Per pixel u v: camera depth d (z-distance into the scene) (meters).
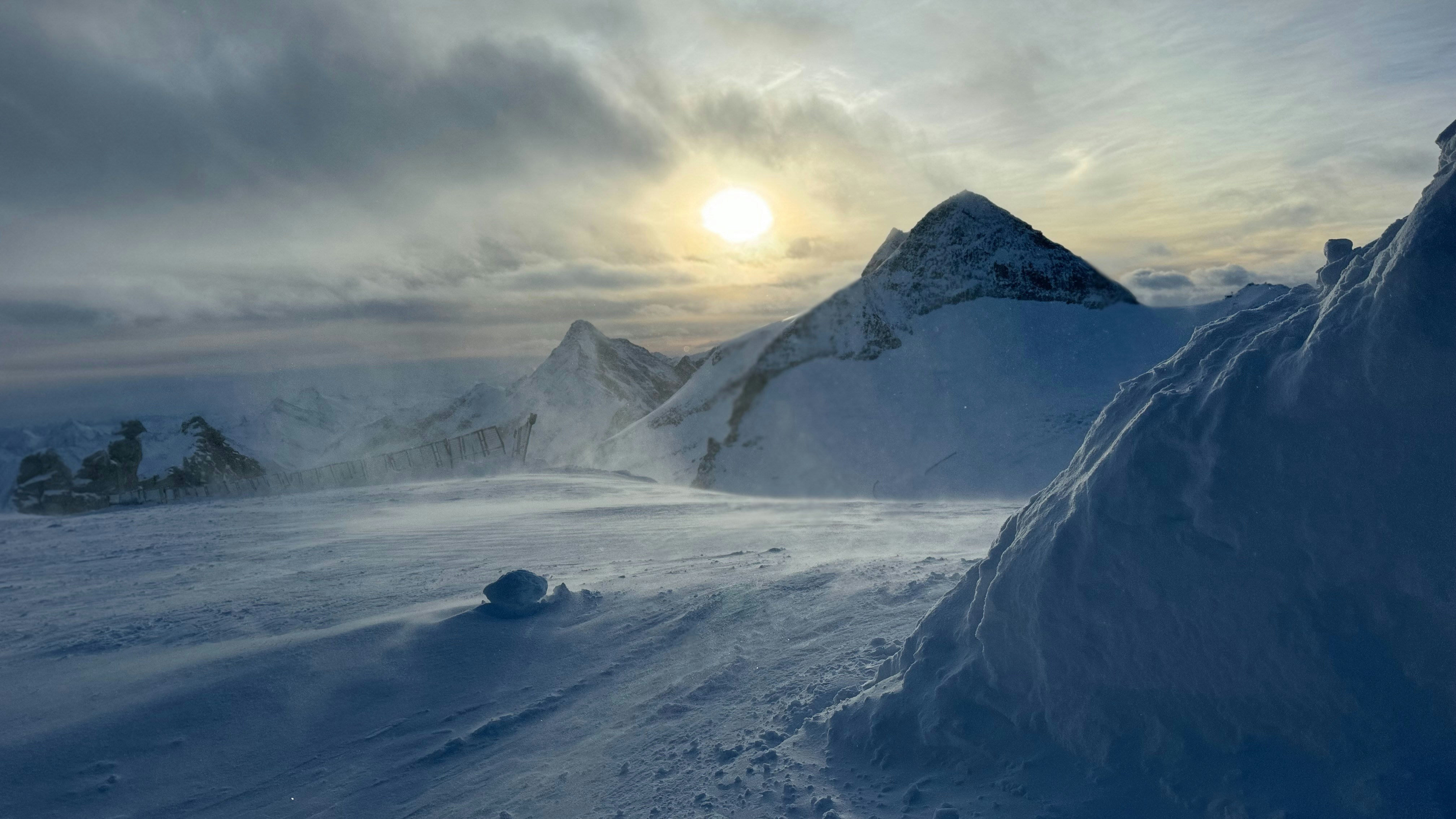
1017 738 3.37
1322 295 3.29
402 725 5.47
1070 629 3.26
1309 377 2.80
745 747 4.12
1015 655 3.47
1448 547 2.53
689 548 13.16
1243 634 2.86
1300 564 2.77
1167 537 3.05
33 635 8.85
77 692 6.36
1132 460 3.17
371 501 26.28
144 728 5.55
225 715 5.68
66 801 4.77
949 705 3.59
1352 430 2.70
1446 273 2.55
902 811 3.17
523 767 4.57
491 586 7.59
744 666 5.54
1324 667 2.68
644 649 6.33
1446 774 2.41
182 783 4.93
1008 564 3.59
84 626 9.04
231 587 11.34
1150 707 3.06
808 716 4.36
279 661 6.46
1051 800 3.01
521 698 5.70
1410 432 2.60
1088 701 3.20
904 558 8.86
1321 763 2.67
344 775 4.85
